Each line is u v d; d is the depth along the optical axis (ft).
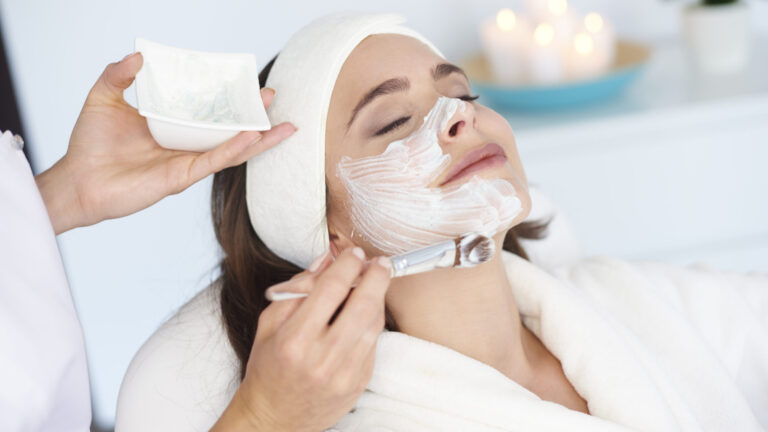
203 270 6.81
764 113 6.29
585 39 6.54
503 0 7.43
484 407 3.06
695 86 6.70
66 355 2.52
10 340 2.37
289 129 3.12
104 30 6.66
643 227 6.51
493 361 3.38
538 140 6.22
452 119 3.06
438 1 7.36
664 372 3.39
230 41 6.91
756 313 3.99
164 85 3.07
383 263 2.57
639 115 6.24
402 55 3.30
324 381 2.52
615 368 3.28
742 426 3.47
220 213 3.79
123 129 3.17
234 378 3.45
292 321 2.52
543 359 3.56
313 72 3.23
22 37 6.54
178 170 3.04
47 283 2.55
